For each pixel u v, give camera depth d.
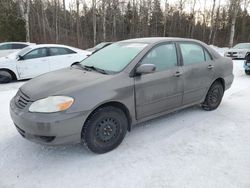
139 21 39.97
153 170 2.83
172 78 3.75
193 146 3.38
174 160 3.03
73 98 2.80
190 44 4.24
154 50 3.65
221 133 3.79
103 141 3.14
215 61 4.59
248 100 5.56
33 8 32.19
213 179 2.65
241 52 15.41
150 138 3.62
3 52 11.10
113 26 35.88
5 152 3.22
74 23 37.50
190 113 4.66
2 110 4.85
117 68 3.38
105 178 2.70
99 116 3.01
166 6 37.59
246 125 4.10
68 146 3.38
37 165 2.95
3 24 21.03
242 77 8.84
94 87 2.96
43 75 3.63
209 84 4.50
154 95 3.55
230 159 3.04
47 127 2.68
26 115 2.78
